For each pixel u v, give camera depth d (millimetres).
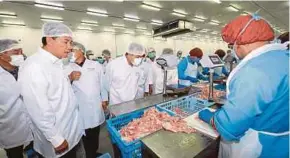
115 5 5902
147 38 13359
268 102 671
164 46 14359
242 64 768
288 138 775
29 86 1070
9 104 1688
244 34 739
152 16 7625
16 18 6973
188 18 8242
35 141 1373
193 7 6445
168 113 1425
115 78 2156
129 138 1059
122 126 1333
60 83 1271
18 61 1847
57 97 1237
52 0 5145
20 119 1795
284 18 8734
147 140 919
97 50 11266
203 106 1543
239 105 676
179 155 791
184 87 2346
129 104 1701
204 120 1073
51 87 1188
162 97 1953
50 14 6594
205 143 885
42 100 1088
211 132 962
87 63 2059
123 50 12320
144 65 2670
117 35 12047
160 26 9781
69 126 1332
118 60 2217
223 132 735
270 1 5871
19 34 8547
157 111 1434
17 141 1799
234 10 6902
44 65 1164
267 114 716
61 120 1268
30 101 1075
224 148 956
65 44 1233
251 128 792
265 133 770
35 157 1845
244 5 6320
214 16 7887
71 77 1706
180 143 889
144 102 1766
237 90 697
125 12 6824
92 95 2029
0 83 1632
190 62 2854
